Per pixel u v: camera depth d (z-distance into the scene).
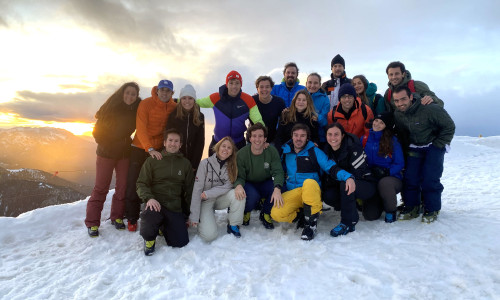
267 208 4.18
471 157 14.13
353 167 3.91
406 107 3.99
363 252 3.29
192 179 4.04
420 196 4.40
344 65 5.91
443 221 4.10
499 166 10.57
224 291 2.65
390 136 4.06
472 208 4.93
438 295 2.50
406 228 3.94
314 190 3.70
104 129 4.16
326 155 4.02
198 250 3.54
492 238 3.47
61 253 3.69
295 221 4.30
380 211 4.27
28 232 4.25
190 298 2.57
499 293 2.47
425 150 4.12
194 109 4.32
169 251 3.54
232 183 4.02
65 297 2.69
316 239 3.71
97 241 3.97
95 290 2.77
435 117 3.87
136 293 2.67
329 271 2.92
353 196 3.80
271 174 4.10
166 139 3.85
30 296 2.73
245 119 4.66
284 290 2.64
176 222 3.68
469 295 2.49
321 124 4.60
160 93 4.23
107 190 4.31
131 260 3.41
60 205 4.95
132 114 4.33
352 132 4.45
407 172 4.20
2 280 3.05
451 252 3.20
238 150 4.44
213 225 3.87
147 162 3.85
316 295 2.55
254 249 3.52
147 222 3.44
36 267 3.32
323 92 5.03
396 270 2.90
